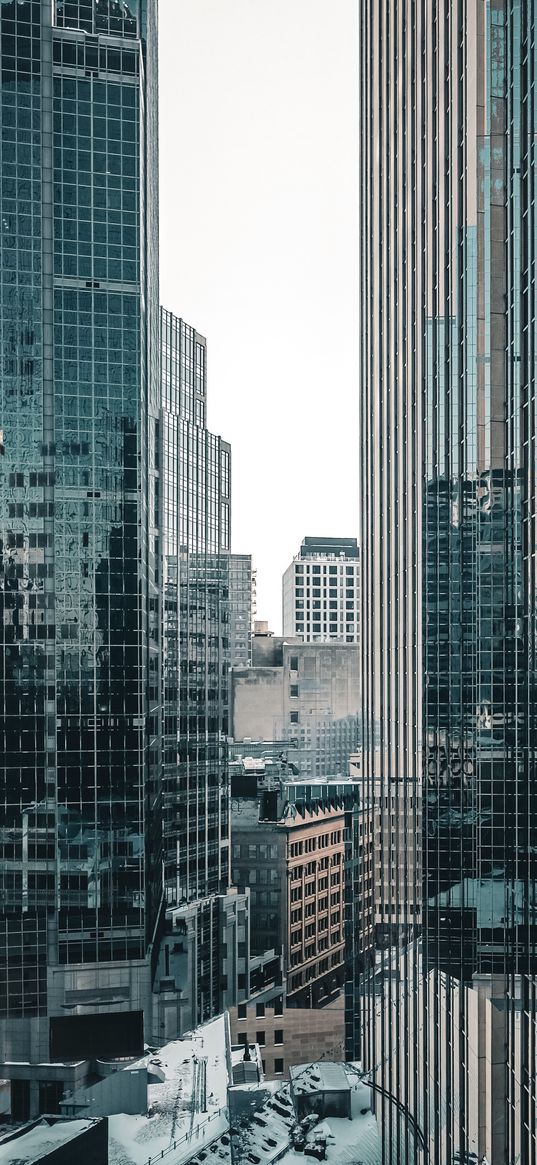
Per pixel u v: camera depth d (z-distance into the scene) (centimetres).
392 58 11475
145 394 11956
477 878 7444
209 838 15650
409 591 10212
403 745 10381
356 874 17925
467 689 8369
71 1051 10856
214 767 15912
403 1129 9506
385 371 11925
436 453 9212
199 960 13850
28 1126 7606
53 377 11206
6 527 11106
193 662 15550
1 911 10850
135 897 11050
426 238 9669
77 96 11212
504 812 7212
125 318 11400
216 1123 9094
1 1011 10756
